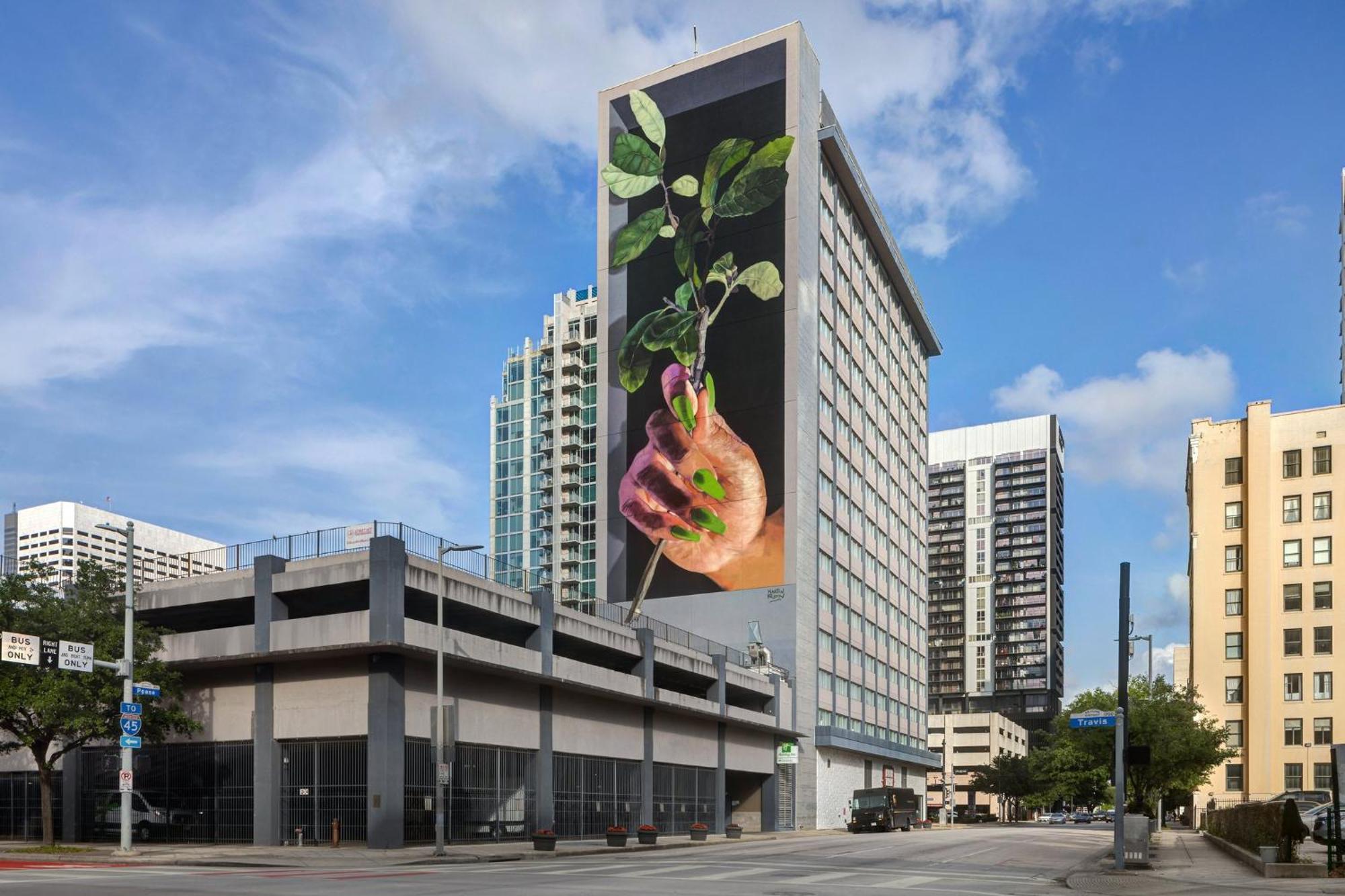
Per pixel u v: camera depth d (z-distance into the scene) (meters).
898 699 110.12
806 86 92.44
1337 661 78.56
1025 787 146.88
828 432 92.19
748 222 90.00
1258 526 82.69
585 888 21.81
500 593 44.62
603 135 97.75
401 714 39.09
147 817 43.47
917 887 23.27
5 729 38.47
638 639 56.00
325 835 39.44
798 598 81.69
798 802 78.75
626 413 91.06
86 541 135.12
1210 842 49.56
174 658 41.56
